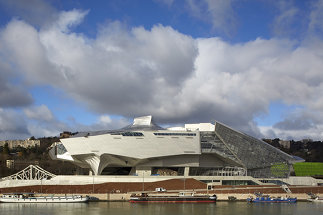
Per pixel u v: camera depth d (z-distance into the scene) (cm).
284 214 8612
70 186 11644
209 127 14812
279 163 13550
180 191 11700
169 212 8694
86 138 12225
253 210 9238
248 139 13550
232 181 12762
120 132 12612
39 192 11331
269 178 13238
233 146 13362
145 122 14750
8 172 19900
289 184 13238
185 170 13225
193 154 13075
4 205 10094
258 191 12031
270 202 11162
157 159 12962
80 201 10681
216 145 13400
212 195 11138
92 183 11956
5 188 11369
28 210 8988
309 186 12744
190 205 10262
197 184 12244
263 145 13638
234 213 8662
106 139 12362
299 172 16975
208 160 13638
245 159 13388
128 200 11262
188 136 13000
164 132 12925
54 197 10675
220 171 13675
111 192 11512
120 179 12125
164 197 10800
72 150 12150
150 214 8350
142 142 12650
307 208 9812
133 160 12800
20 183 11606
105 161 12738
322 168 17138
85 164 13338
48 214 8294
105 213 8475
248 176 12838
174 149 12825
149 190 11900
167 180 12281
